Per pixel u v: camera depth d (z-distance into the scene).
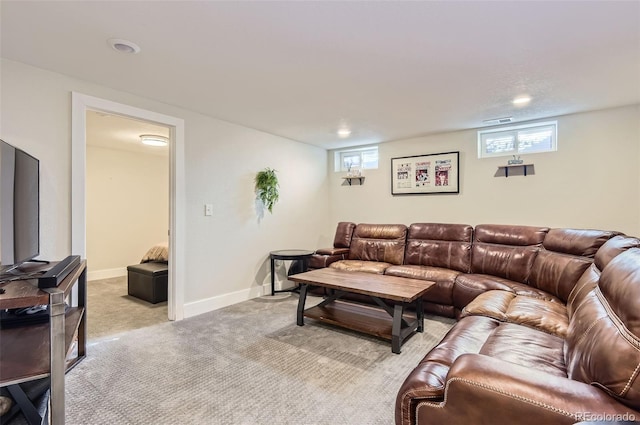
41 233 2.40
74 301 2.51
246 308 3.72
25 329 1.91
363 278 3.22
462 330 1.89
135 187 5.92
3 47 2.08
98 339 2.81
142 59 2.24
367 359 2.45
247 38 1.96
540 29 1.85
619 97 2.99
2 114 2.26
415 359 2.45
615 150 3.30
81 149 2.60
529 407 0.98
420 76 2.53
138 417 1.75
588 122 3.44
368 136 4.59
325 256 4.37
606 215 3.36
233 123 3.90
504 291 2.72
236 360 2.42
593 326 1.24
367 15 1.72
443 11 1.69
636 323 0.98
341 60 2.26
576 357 1.24
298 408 1.84
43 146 2.42
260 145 4.29
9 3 1.61
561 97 2.98
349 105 3.23
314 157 5.26
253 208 4.20
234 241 3.94
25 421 1.63
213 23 1.80
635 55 2.17
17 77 2.31
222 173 3.79
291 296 4.26
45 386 1.84
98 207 5.48
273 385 2.08
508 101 3.10
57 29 1.86
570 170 3.54
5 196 1.77
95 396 1.94
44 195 2.42
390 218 4.94
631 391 0.90
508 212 3.94
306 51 2.12
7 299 1.38
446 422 1.14
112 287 4.79
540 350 1.60
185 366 2.32
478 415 1.07
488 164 4.07
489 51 2.12
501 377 1.07
